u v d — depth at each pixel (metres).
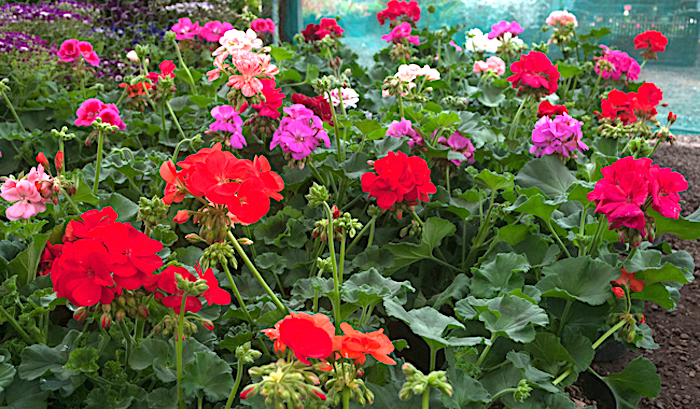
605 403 2.39
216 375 1.64
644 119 3.50
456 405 1.59
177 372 1.58
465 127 3.34
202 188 1.37
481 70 4.49
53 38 5.31
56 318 2.24
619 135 3.31
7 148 3.52
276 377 1.17
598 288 2.21
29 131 3.85
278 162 3.36
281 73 4.35
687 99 6.68
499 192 3.13
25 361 1.66
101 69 4.89
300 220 2.77
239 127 2.93
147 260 1.43
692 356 3.01
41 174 2.04
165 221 2.76
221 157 1.40
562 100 5.09
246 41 2.84
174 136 3.72
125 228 1.41
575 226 2.53
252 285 2.43
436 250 2.87
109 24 6.56
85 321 1.97
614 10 6.66
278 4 6.85
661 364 2.97
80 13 5.81
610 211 1.98
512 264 2.26
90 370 1.63
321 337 1.19
